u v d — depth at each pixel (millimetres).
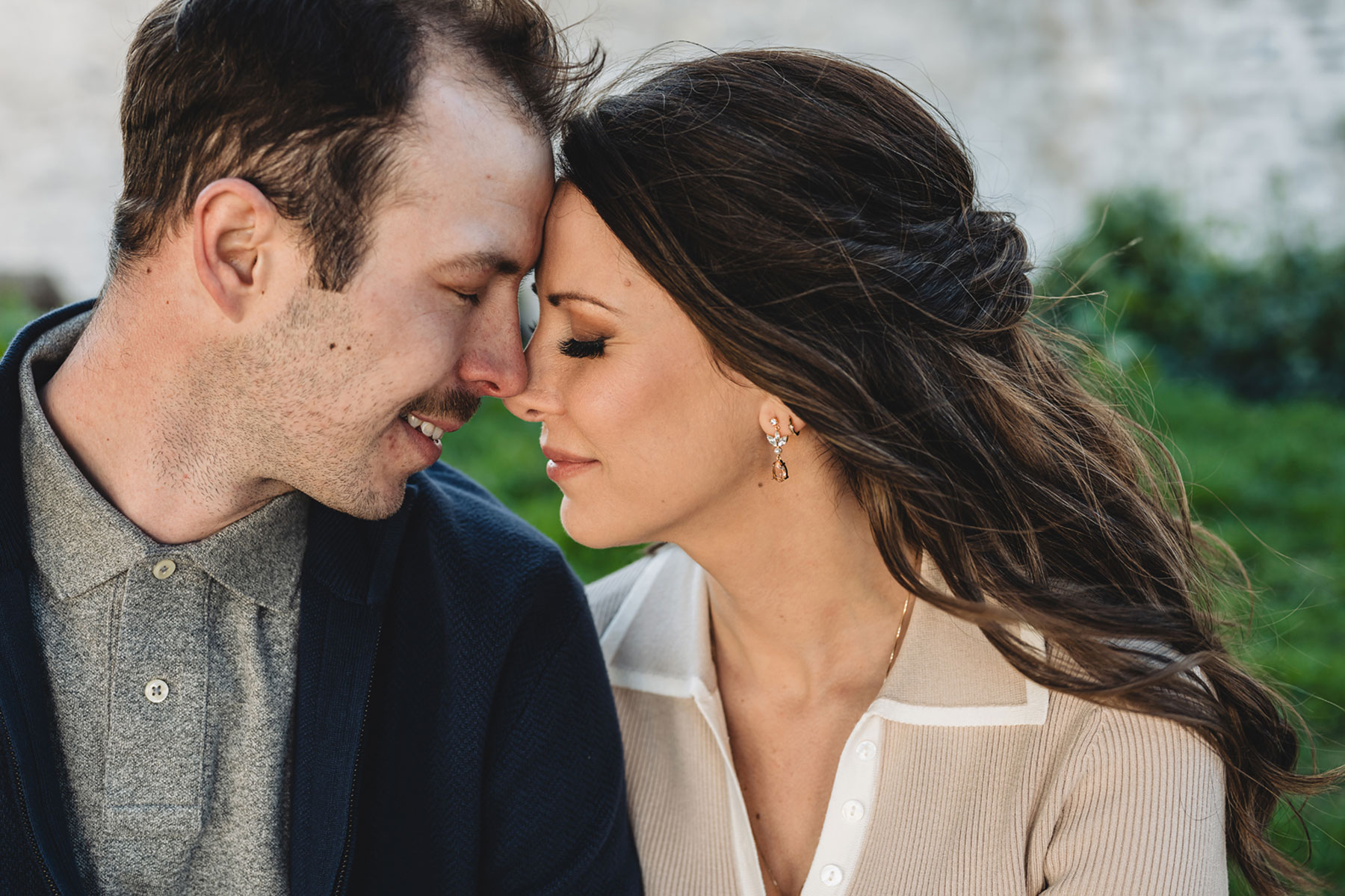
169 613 1409
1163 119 8820
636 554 3580
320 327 1380
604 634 1855
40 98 8141
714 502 1572
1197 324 7004
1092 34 9266
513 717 1620
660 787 1719
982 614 1536
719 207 1447
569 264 1500
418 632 1597
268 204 1340
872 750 1572
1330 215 7762
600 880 1605
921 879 1544
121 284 1409
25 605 1362
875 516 1590
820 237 1478
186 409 1408
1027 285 1704
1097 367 2004
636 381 1491
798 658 1682
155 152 1381
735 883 1636
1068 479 1664
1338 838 2676
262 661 1471
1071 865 1521
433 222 1376
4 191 7426
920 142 1587
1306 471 5320
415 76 1354
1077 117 8945
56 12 8211
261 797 1458
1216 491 4902
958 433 1574
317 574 1508
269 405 1403
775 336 1457
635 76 1570
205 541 1419
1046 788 1564
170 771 1395
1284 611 3742
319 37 1323
